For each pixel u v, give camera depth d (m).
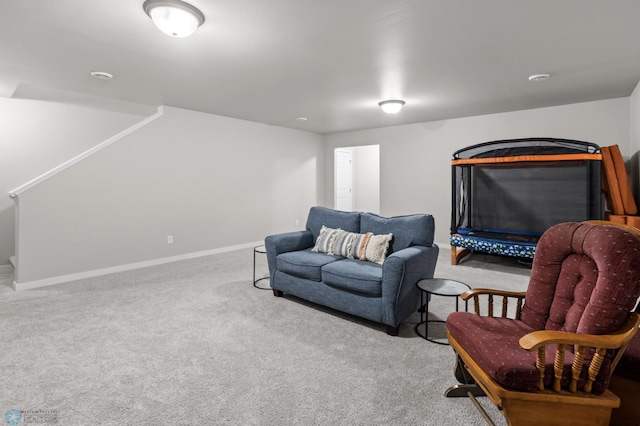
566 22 2.36
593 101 4.59
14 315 2.96
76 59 3.01
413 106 4.86
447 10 2.18
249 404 1.79
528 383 1.35
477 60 3.07
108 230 4.36
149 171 4.72
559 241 1.77
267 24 2.35
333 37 2.57
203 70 3.31
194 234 5.28
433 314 3.02
